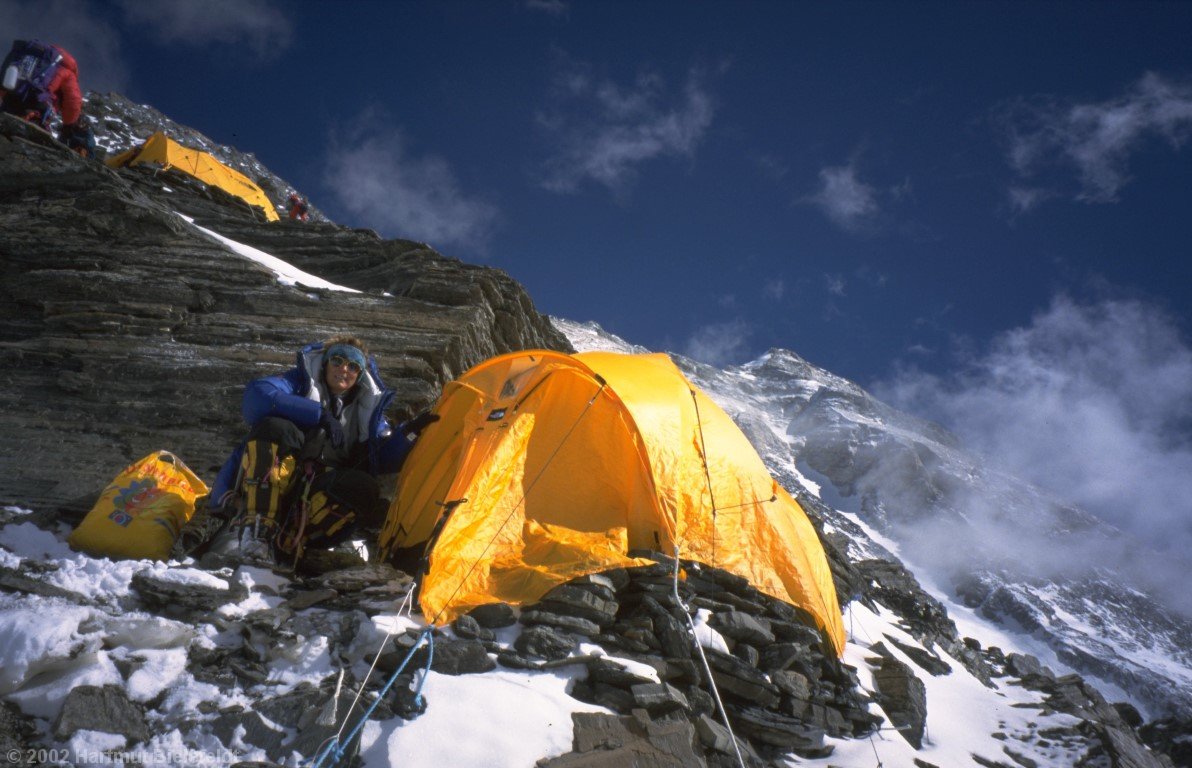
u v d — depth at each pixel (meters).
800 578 7.31
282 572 5.84
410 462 7.51
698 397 8.06
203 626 5.02
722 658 5.98
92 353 8.91
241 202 23.33
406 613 5.51
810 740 6.14
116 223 11.00
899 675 7.91
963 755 7.34
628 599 6.26
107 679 4.39
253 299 10.33
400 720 4.49
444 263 15.02
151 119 66.81
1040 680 10.50
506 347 12.94
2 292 9.68
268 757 4.21
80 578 5.26
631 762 4.62
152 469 6.32
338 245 16.28
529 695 4.91
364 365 6.85
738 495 7.50
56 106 14.68
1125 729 9.80
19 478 7.14
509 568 6.16
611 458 7.15
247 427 8.41
